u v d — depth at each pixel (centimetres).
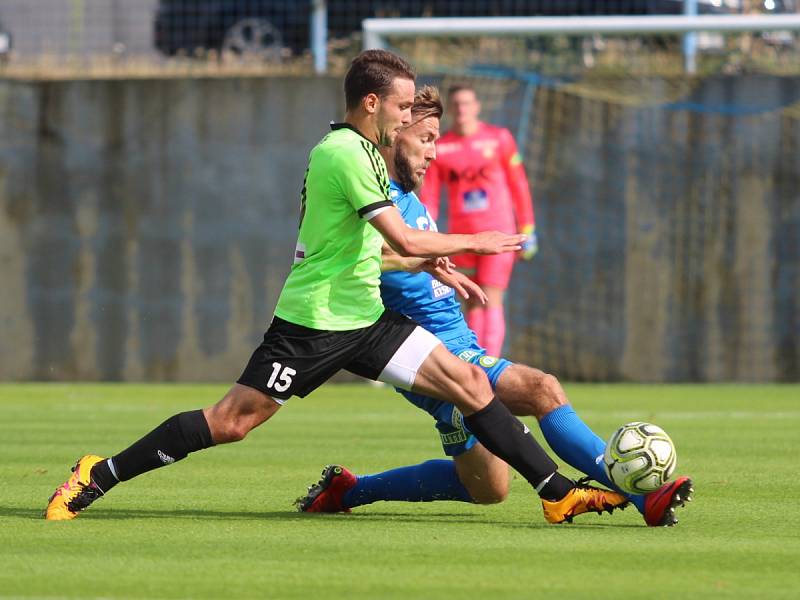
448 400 1523
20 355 4656
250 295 4591
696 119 4428
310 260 1522
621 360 4466
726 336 4441
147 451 1537
